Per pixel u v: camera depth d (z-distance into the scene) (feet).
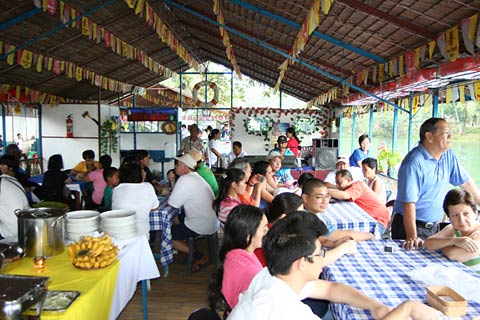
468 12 9.59
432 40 11.51
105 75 31.83
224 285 6.16
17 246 7.22
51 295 6.10
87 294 6.24
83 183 19.02
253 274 6.00
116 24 22.40
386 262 7.09
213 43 32.07
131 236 9.02
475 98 12.48
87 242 7.50
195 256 14.38
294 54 17.81
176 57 35.73
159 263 14.35
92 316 6.44
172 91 45.88
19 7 16.67
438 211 9.54
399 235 9.79
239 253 6.37
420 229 9.59
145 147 31.63
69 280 6.76
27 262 7.47
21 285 5.13
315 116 34.65
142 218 11.91
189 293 12.05
